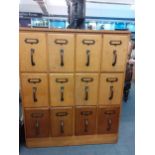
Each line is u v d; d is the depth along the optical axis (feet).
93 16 9.50
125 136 5.91
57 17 9.14
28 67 4.40
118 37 4.43
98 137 5.39
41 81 4.57
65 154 5.01
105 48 4.47
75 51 4.41
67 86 4.69
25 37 4.17
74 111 4.98
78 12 6.06
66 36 4.28
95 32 4.33
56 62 4.44
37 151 5.11
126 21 9.93
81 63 4.52
